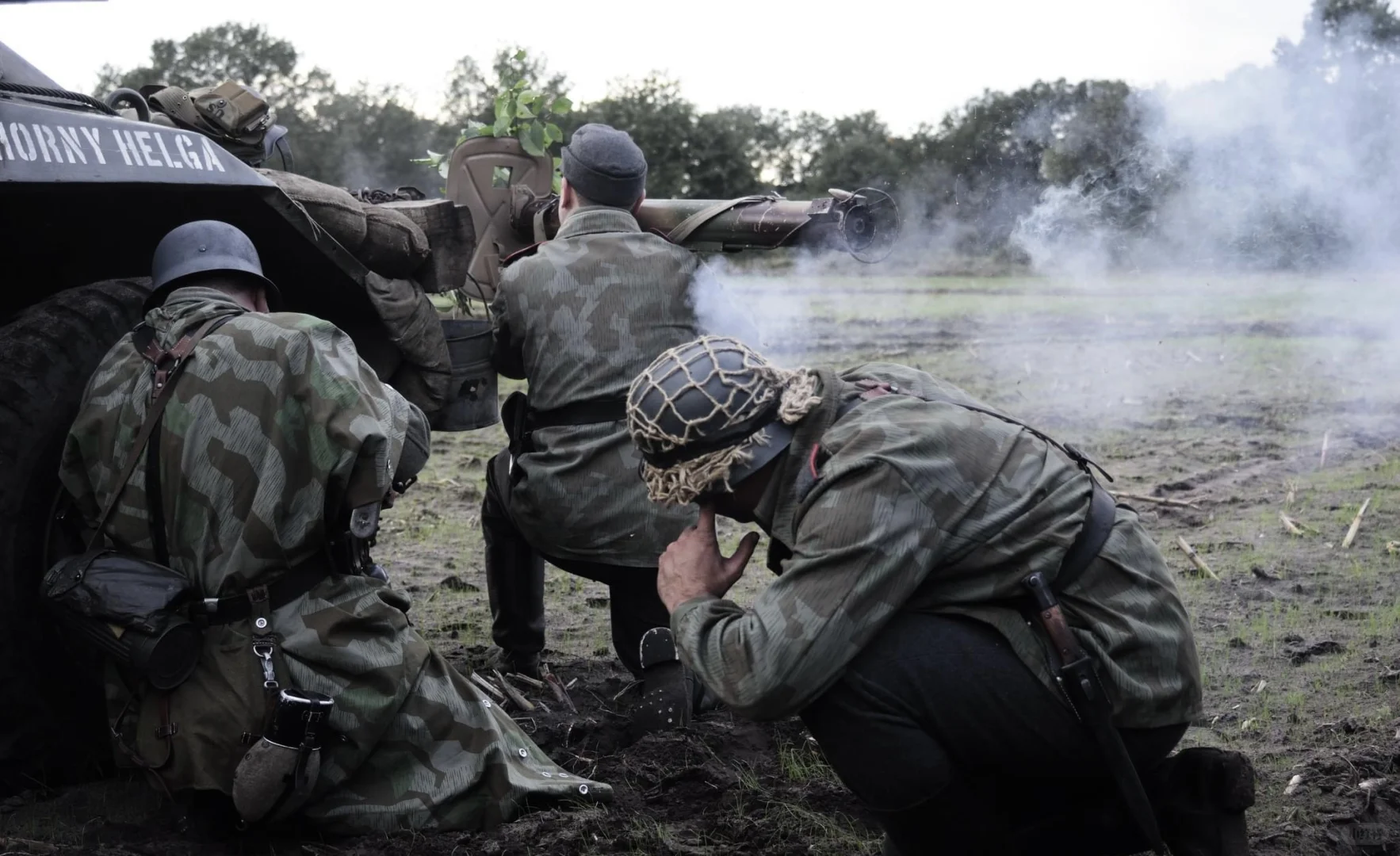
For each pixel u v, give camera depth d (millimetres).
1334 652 4512
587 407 3887
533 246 4133
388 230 4020
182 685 3025
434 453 8586
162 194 3500
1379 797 3340
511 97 4781
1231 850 2545
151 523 3062
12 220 3459
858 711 2473
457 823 3148
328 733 3047
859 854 3047
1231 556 5754
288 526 3035
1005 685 2443
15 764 3332
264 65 43312
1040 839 2631
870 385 2625
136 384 3119
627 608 4008
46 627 3279
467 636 4816
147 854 3023
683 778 3445
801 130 33750
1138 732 2486
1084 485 2533
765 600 2430
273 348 3053
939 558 2422
